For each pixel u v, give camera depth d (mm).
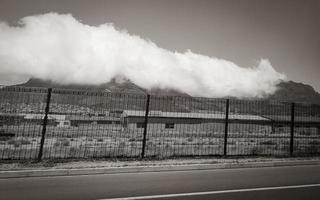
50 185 6973
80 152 12258
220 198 6180
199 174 8789
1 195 6062
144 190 6688
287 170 9984
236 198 6215
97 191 6523
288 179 8383
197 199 6066
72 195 6180
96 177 7992
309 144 20891
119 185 7105
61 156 10953
